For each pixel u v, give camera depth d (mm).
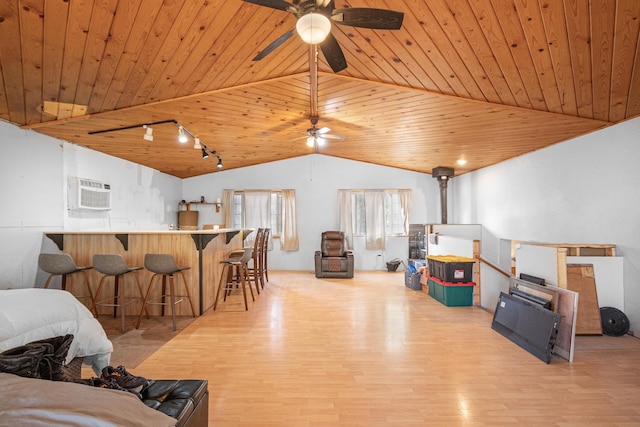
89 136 4426
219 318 4086
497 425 1973
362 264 8102
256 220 8008
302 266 8086
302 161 8156
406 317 4121
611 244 3705
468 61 2705
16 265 3711
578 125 3818
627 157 3539
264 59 2924
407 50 2670
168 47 2516
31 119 3609
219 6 2115
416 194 8188
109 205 5301
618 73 2629
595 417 2045
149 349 3109
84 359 2205
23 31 2164
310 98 3842
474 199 7184
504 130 4309
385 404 2197
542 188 4953
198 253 4234
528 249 3664
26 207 3848
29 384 1138
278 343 3258
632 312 3479
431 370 2678
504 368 2713
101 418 1039
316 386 2428
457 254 5180
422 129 4734
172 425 1227
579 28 2150
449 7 2090
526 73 2781
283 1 1783
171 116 4105
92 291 4238
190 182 8141
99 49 2447
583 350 3080
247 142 5871
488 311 4387
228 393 2332
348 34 2549
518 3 1989
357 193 8164
